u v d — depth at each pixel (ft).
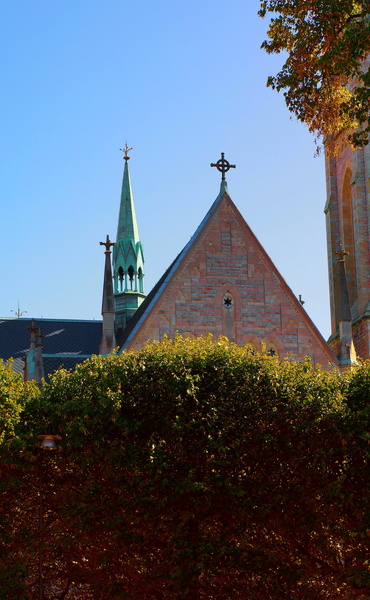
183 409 134.31
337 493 132.87
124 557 134.21
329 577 135.03
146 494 131.64
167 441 134.31
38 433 135.85
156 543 132.57
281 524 134.10
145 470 132.87
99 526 132.67
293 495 134.41
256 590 131.13
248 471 135.13
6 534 132.67
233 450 134.51
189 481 130.62
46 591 144.05
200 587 132.05
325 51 138.72
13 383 138.41
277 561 132.67
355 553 134.31
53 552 135.54
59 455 137.28
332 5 134.62
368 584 132.05
